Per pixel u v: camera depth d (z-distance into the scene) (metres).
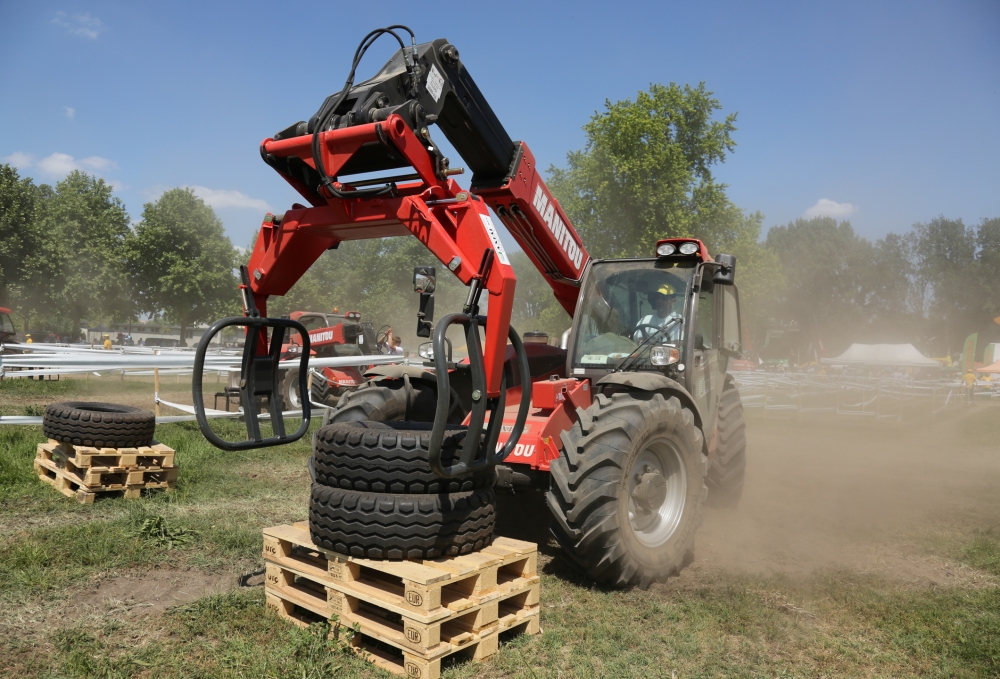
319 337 12.30
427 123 3.41
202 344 3.14
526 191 4.38
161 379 17.80
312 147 3.13
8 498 5.26
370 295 59.50
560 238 4.80
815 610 3.67
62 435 5.39
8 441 6.86
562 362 5.39
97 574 3.84
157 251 44.50
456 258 3.06
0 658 2.86
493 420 3.29
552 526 3.83
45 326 55.06
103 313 48.50
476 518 3.20
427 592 2.77
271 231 3.52
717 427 5.60
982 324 69.50
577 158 33.59
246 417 3.39
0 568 3.78
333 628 3.09
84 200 50.69
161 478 5.81
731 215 31.86
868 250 75.06
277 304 52.97
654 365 4.57
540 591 3.86
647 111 29.80
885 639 3.32
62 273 44.62
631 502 3.97
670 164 29.31
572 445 3.78
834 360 37.88
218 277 45.41
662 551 4.02
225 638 3.08
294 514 5.30
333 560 3.15
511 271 3.24
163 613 3.38
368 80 3.50
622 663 3.02
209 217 46.06
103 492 5.45
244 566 4.12
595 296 5.06
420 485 3.07
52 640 3.04
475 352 3.08
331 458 3.17
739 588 3.93
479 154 4.19
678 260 4.98
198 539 4.50
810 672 2.99
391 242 62.34
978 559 4.60
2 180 42.84
